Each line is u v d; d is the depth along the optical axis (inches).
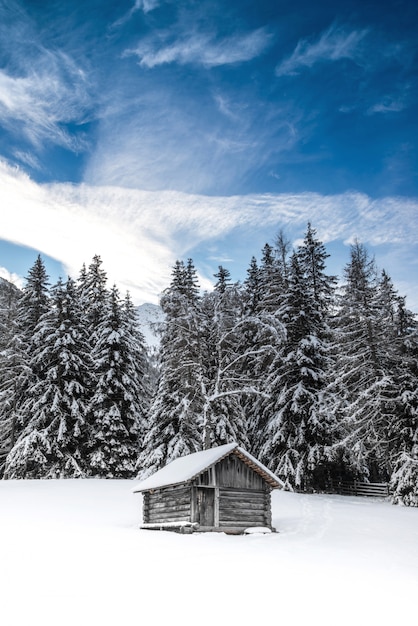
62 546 494.9
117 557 440.8
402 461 1079.0
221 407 1227.9
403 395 1086.4
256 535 681.0
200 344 1187.3
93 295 1817.2
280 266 1630.2
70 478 1306.6
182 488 738.2
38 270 1673.2
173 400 1227.2
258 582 357.1
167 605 293.6
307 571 404.2
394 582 379.2
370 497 1219.9
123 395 1438.2
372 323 1195.9
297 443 1171.9
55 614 270.1
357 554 517.0
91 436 1390.3
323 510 931.3
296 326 1275.8
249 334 1432.1
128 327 1563.7
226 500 735.1
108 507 927.0
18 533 592.7
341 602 315.3
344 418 1115.9
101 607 284.8
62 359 1398.9
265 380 1282.0
